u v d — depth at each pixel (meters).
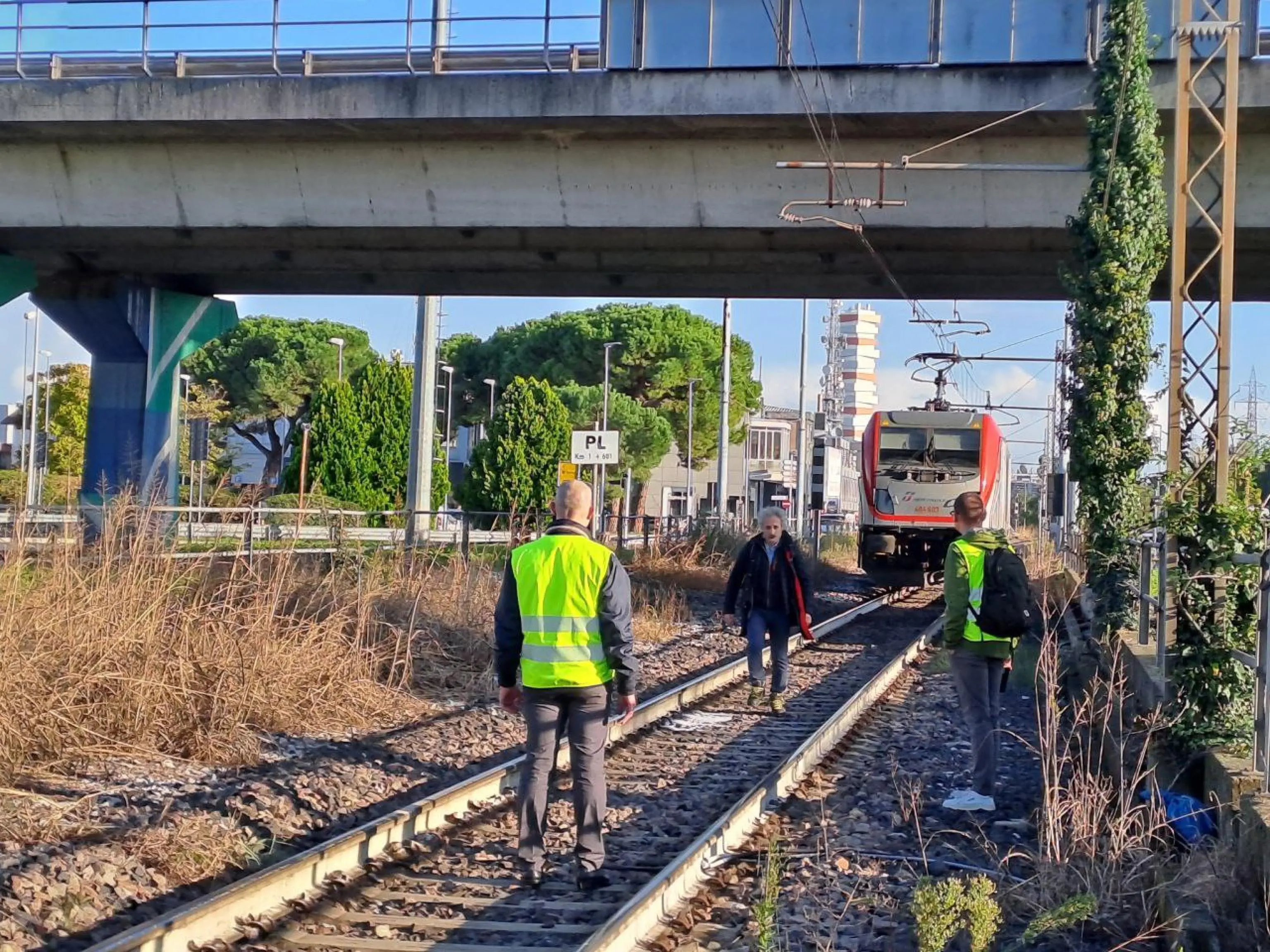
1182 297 13.53
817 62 18.72
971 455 30.03
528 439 52.22
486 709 12.88
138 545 10.50
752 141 20.16
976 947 5.66
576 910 6.73
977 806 8.91
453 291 26.91
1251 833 6.18
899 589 34.25
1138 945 6.21
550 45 19.95
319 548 16.81
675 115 18.98
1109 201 17.31
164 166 21.84
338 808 8.73
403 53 20.41
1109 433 17.38
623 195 20.78
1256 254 20.94
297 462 46.88
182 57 21.09
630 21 19.17
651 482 78.69
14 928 5.89
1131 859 7.08
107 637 9.41
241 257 25.48
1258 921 5.79
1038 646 18.75
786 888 7.15
